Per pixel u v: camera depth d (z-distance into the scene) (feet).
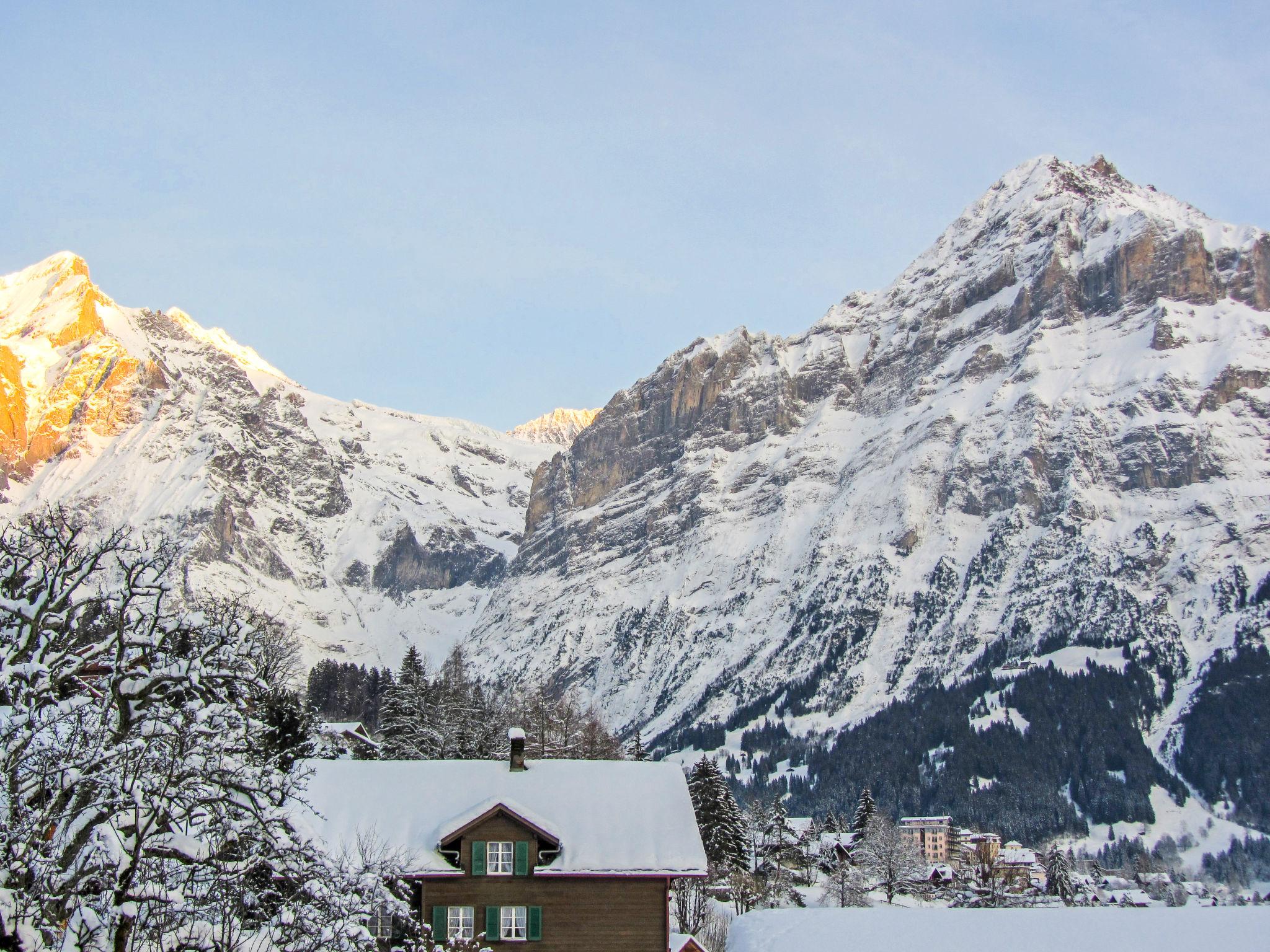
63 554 122.52
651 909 208.33
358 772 228.02
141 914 93.91
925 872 583.58
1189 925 177.58
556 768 233.55
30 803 95.35
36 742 98.84
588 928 206.69
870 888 541.75
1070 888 612.70
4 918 82.48
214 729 109.91
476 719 529.86
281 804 111.86
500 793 223.10
